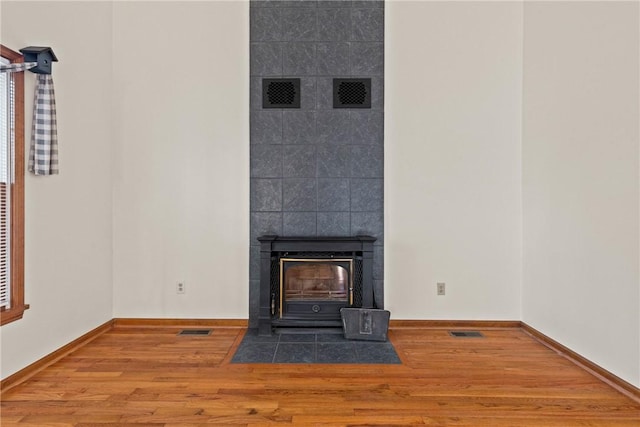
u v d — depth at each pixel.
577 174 2.90
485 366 2.81
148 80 3.76
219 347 3.19
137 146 3.76
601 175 2.64
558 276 3.14
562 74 3.08
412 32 3.76
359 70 3.77
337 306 3.56
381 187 3.76
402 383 2.53
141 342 3.29
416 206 3.76
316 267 3.69
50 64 2.67
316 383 2.53
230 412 2.17
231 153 3.78
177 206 3.77
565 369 2.75
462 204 3.75
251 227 3.77
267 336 3.46
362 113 3.76
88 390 2.41
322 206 3.77
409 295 3.77
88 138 3.35
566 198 3.04
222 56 3.77
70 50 3.10
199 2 3.76
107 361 2.87
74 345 3.13
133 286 3.78
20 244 2.55
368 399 2.32
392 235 3.76
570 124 2.98
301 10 3.77
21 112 2.57
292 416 2.13
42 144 2.65
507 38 3.75
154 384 2.50
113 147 3.74
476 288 3.76
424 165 3.76
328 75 3.77
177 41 3.77
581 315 2.86
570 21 2.98
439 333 3.57
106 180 3.64
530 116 3.58
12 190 2.52
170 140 3.76
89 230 3.36
